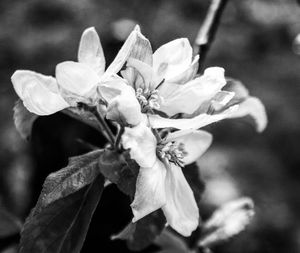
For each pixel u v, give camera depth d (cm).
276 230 40
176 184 13
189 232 13
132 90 12
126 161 13
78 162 13
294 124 48
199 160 43
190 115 13
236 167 43
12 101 48
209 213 37
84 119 14
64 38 49
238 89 16
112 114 12
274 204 42
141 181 12
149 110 13
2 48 49
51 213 13
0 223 19
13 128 46
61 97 13
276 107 49
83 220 13
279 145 47
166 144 13
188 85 13
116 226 24
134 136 12
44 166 29
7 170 45
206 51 18
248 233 37
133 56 13
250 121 18
